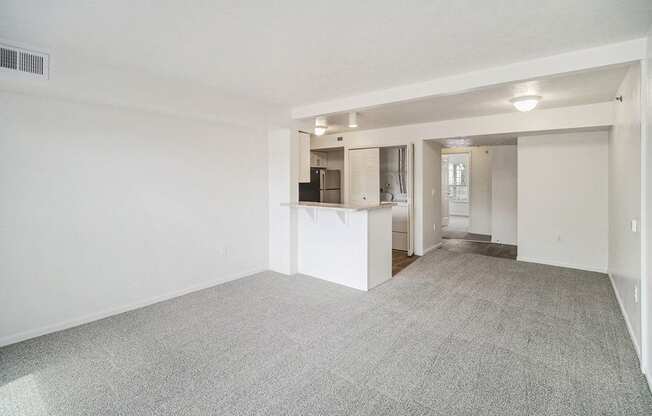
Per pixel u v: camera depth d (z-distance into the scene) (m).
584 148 4.88
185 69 2.92
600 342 2.70
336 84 3.37
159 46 2.42
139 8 1.88
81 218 3.09
